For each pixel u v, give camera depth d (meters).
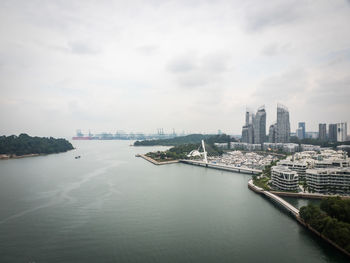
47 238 191.50
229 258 163.75
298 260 161.25
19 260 161.50
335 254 167.75
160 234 198.00
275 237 193.12
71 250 173.62
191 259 162.38
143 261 160.38
